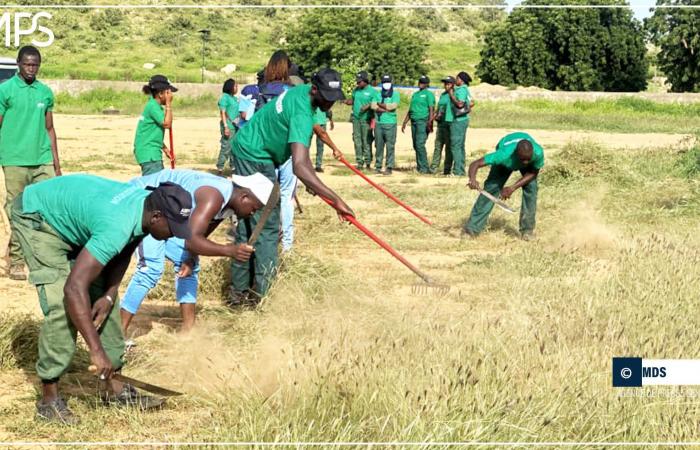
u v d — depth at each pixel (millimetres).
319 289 7730
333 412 4754
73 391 5570
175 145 24156
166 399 5367
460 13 115375
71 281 4652
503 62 66562
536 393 4887
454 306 7551
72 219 4855
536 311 7059
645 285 7453
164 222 4699
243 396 4961
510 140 10648
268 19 94438
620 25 66625
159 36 81500
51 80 48562
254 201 5918
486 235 10836
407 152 24062
